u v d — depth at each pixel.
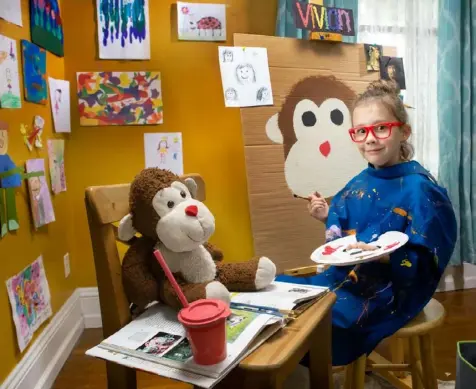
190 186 1.10
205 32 2.04
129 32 1.99
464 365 0.97
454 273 2.48
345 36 2.07
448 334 1.94
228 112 2.10
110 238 0.96
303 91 1.87
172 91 2.05
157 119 2.04
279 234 1.81
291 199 1.84
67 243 1.97
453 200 2.28
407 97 2.26
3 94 1.34
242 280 1.04
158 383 1.61
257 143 1.80
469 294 2.42
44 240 1.68
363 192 1.34
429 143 2.32
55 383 1.62
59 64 1.92
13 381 1.33
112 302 0.95
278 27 2.02
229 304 0.92
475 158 2.30
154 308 0.99
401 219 1.23
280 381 0.79
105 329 0.96
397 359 1.57
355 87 1.95
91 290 2.10
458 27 2.20
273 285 1.10
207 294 0.89
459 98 2.24
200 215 0.99
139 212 0.99
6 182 1.30
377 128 1.29
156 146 2.06
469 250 2.33
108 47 1.98
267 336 0.83
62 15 1.95
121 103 2.01
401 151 1.37
